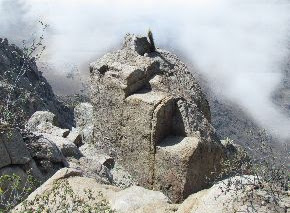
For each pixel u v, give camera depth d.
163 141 18.53
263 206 7.55
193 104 19.31
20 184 12.83
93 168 17.94
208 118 21.22
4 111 15.33
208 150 18.05
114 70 20.12
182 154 17.42
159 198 9.93
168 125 18.77
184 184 17.34
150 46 22.02
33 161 14.46
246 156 9.97
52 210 8.95
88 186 10.91
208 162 18.16
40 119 24.12
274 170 8.29
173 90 19.80
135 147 19.11
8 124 14.41
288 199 7.71
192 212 8.39
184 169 17.33
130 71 19.66
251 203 7.57
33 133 16.94
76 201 9.19
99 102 20.66
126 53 21.05
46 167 15.24
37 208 8.73
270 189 7.98
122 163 19.80
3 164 13.36
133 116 19.11
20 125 16.36
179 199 17.50
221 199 8.01
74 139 21.58
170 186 17.81
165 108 18.45
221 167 18.67
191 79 20.95
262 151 8.89
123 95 19.42
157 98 18.81
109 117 20.27
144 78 20.03
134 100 19.00
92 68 20.83
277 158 8.57
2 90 16.88
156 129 18.27
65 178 11.26
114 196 10.32
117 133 19.98
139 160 18.98
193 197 9.12
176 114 18.83
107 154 20.59
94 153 20.39
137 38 21.56
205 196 8.36
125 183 18.64
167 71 20.78
